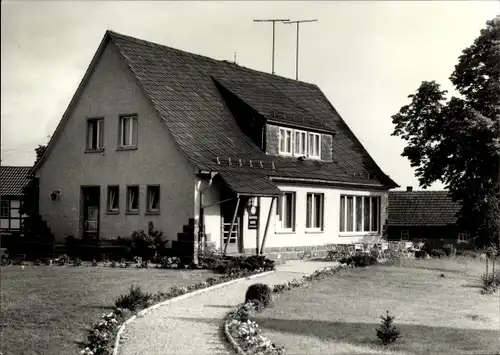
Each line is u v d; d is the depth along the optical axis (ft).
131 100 98.78
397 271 88.43
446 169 134.72
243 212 96.48
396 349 43.86
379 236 127.44
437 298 67.67
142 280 72.90
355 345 44.34
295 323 51.03
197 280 73.51
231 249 95.14
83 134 104.47
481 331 51.26
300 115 115.03
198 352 40.50
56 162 107.96
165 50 111.34
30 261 94.17
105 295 61.87
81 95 104.99
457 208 171.12
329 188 114.21
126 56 100.12
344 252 104.78
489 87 125.90
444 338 48.14
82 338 44.55
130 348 41.50
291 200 106.32
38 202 110.63
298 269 88.69
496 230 128.88
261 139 105.19
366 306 60.39
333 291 68.39
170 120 94.73
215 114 104.94
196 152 92.12
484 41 125.80
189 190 90.53
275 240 102.47
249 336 42.86
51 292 63.77
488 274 87.45
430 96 133.08
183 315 52.90
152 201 95.86
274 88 129.90
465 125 121.60
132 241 93.20
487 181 129.80
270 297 58.70
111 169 100.48
